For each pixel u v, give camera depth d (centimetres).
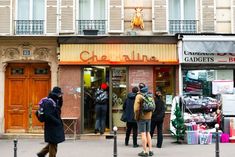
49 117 1031
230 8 1748
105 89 1719
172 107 1602
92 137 1678
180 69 1697
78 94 1711
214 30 1736
